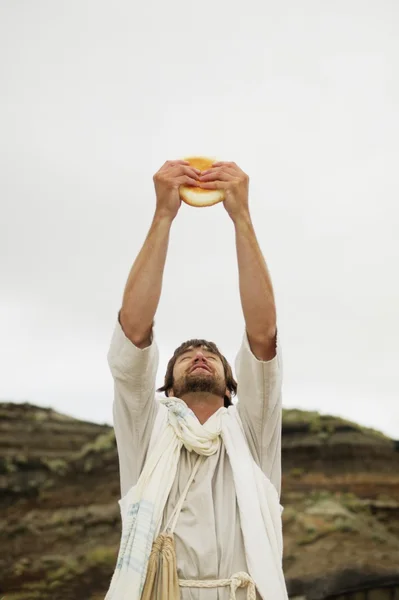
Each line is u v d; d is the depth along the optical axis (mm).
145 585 3705
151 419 4227
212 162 4406
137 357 4051
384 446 19375
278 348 4207
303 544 16906
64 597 16297
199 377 4379
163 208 4203
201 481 4023
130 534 3842
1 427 19219
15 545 17125
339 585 16156
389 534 17469
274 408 4215
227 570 3795
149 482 4000
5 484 18125
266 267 4191
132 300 4066
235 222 4242
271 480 4277
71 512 17891
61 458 19016
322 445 19156
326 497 18234
